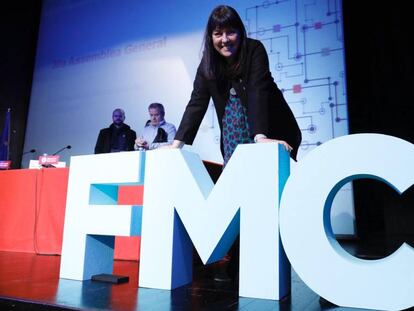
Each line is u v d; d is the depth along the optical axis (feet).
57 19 15.75
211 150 11.82
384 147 3.27
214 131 11.85
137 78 13.73
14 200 7.93
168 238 4.06
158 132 12.69
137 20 14.08
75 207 4.62
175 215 4.12
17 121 15.23
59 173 7.50
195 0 13.14
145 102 13.46
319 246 3.43
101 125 14.14
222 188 3.87
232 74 4.42
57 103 15.10
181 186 4.07
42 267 5.52
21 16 15.52
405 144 3.20
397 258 3.18
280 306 3.31
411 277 3.10
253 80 4.34
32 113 15.51
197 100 4.84
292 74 11.25
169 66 13.28
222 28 4.18
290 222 3.54
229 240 4.10
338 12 10.96
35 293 3.66
